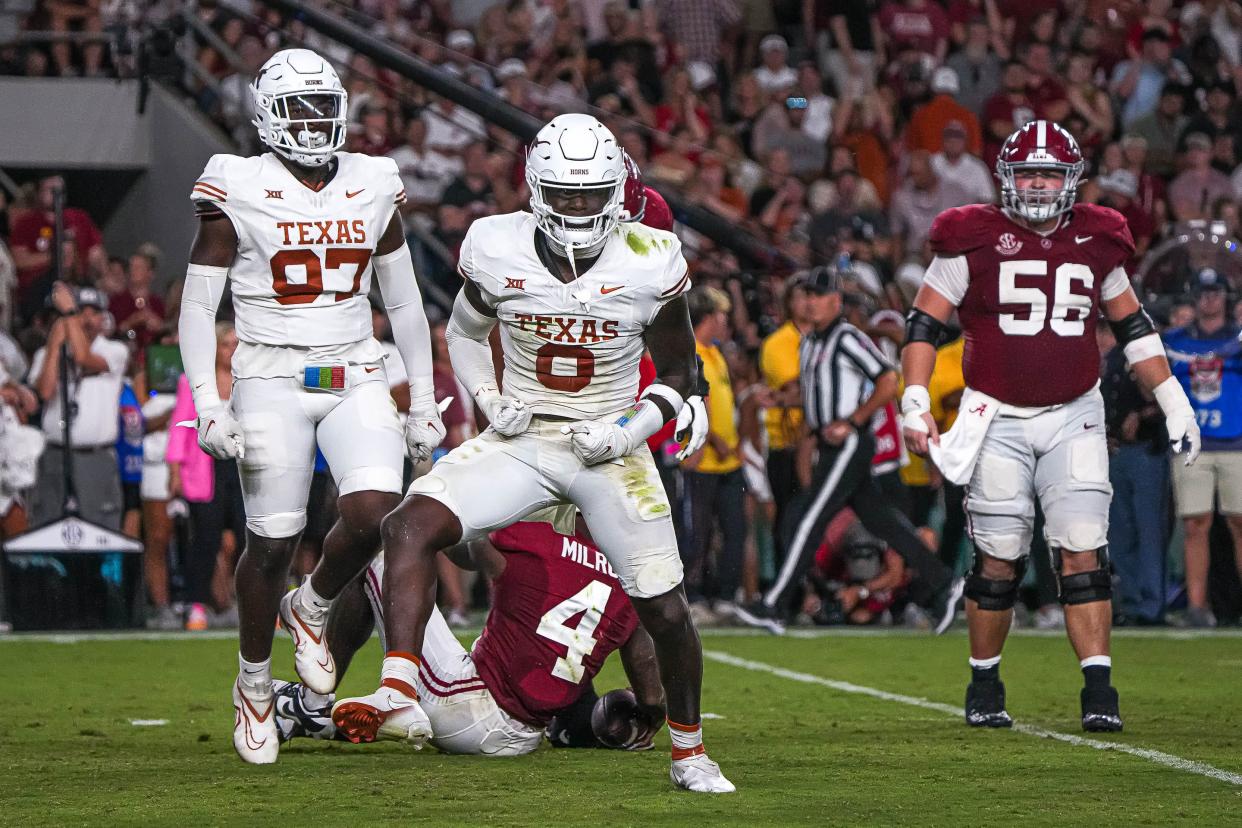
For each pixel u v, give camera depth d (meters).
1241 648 34.22
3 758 19.44
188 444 38.06
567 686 19.53
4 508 38.47
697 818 15.23
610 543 16.78
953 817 15.34
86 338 38.69
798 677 29.23
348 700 16.11
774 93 57.28
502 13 58.25
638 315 16.89
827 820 15.16
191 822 15.08
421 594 16.50
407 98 50.34
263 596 18.86
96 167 52.94
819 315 36.19
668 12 59.88
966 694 23.09
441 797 16.47
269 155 18.97
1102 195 53.50
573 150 16.16
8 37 53.56
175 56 50.59
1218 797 16.53
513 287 16.75
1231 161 57.06
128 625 37.59
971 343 22.75
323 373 18.66
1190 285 39.53
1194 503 39.19
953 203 53.44
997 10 61.41
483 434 17.33
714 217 46.78
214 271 18.73
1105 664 22.19
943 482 40.56
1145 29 61.53
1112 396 39.31
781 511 39.31
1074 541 22.23
